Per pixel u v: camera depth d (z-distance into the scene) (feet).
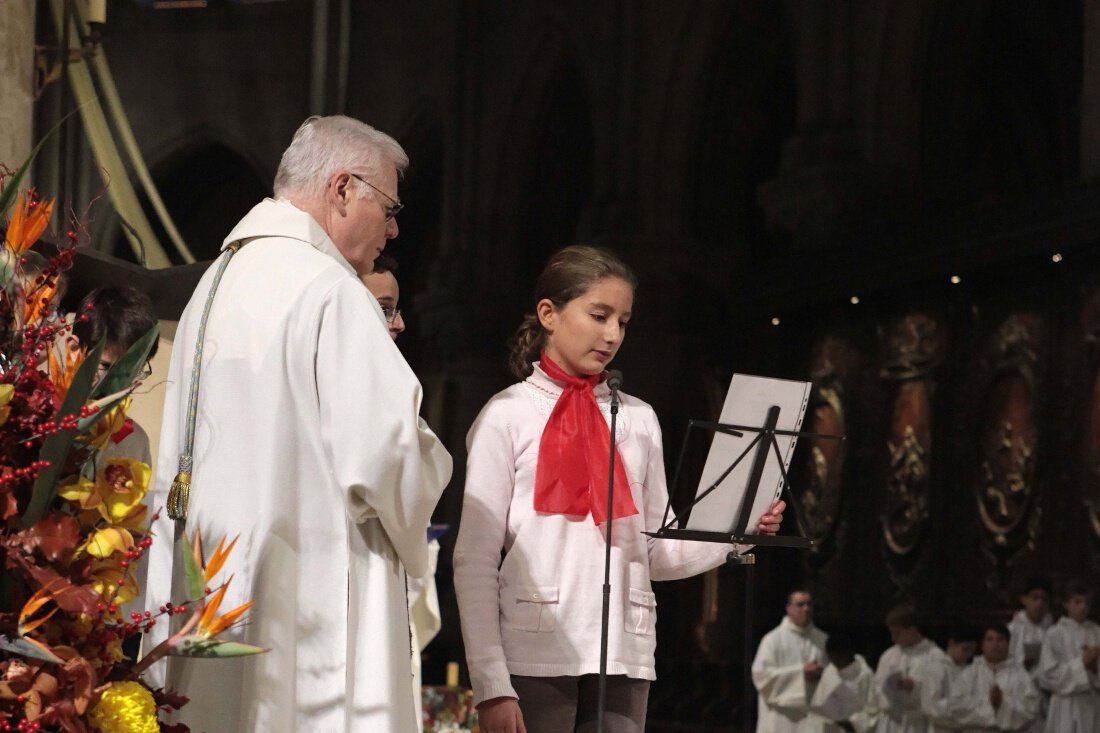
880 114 58.54
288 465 9.89
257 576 9.73
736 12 67.10
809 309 59.52
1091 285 47.80
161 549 10.28
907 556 53.88
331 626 9.74
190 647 8.44
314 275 10.18
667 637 63.46
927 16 58.54
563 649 11.35
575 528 11.60
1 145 15.47
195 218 91.35
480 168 78.59
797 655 35.09
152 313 12.25
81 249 16.38
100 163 20.79
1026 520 49.55
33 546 8.05
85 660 8.14
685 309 67.51
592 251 12.06
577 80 76.64
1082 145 47.88
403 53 83.05
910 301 55.31
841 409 57.57
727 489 11.82
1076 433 47.83
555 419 11.80
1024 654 35.32
